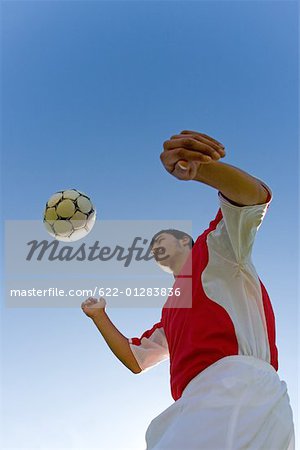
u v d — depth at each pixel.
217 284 3.22
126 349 3.89
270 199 2.93
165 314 3.61
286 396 3.10
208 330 3.12
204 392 2.96
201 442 2.79
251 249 3.22
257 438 2.80
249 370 2.98
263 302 3.32
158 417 3.07
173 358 3.33
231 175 2.69
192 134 2.43
